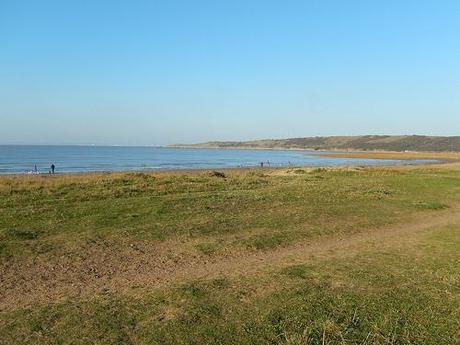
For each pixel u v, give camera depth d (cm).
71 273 848
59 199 1694
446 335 582
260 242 1074
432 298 707
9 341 563
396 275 828
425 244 1097
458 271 856
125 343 560
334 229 1245
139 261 929
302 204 1620
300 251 1029
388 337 571
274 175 3284
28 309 668
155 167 6675
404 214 1505
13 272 843
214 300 698
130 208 1464
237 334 583
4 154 12462
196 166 7056
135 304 685
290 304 677
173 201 1606
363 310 656
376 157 11456
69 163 7838
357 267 884
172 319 626
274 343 563
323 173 3359
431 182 2472
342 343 555
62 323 616
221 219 1318
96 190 1959
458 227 1319
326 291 736
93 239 1071
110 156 11981
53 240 1055
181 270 875
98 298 715
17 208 1491
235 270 869
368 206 1616
